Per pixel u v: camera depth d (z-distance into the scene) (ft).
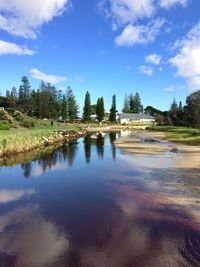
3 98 388.16
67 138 215.92
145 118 572.10
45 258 33.60
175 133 250.37
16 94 491.72
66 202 53.47
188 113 286.87
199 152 119.44
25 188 64.23
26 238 38.58
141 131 344.28
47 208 50.26
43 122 328.70
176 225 41.42
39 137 159.22
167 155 111.75
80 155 117.70
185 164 87.86
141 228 40.83
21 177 75.82
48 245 36.55
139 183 65.72
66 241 37.63
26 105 420.36
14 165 94.79
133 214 46.09
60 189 62.95
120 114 574.97
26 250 35.42
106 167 88.28
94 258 33.50
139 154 116.88
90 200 54.49
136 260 32.91
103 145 161.07
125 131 348.38
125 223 42.75
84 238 38.45
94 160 103.30
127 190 60.39
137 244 36.40
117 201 53.31
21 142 127.54
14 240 38.04
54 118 452.35
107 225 42.29
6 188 64.23
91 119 518.78
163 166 85.46
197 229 40.04
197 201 51.16
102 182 68.54
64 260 33.22
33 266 32.09
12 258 33.71
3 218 45.62
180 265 31.65
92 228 41.42
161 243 36.42
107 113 621.31
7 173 81.15
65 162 99.81
